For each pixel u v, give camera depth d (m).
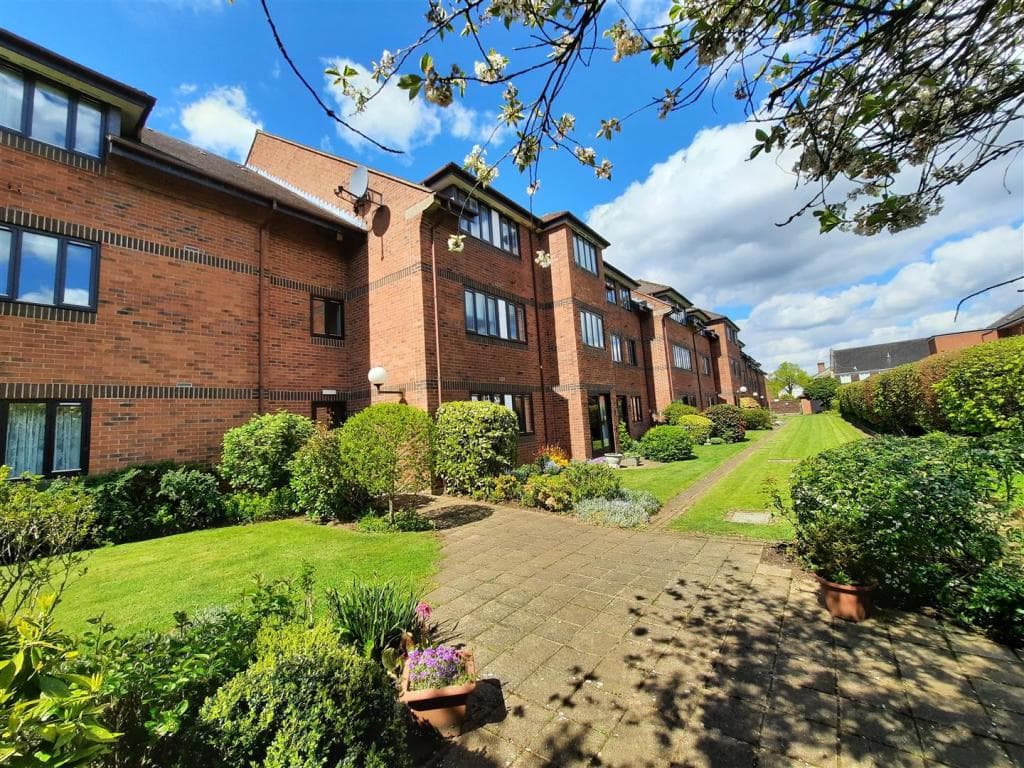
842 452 4.99
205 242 8.70
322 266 11.08
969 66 1.85
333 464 7.43
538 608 4.18
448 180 11.14
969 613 3.48
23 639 1.41
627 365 20.16
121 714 1.72
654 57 2.02
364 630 3.13
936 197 2.07
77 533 3.35
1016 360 7.52
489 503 8.73
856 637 3.44
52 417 6.66
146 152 7.61
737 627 3.69
